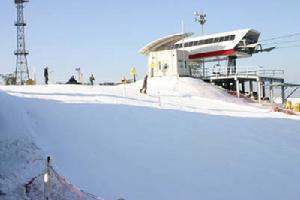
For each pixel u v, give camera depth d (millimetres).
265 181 11914
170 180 11336
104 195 9906
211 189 10984
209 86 41406
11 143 12484
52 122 15734
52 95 22641
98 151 13109
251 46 45719
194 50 48094
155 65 45250
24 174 10555
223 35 46812
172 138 15758
